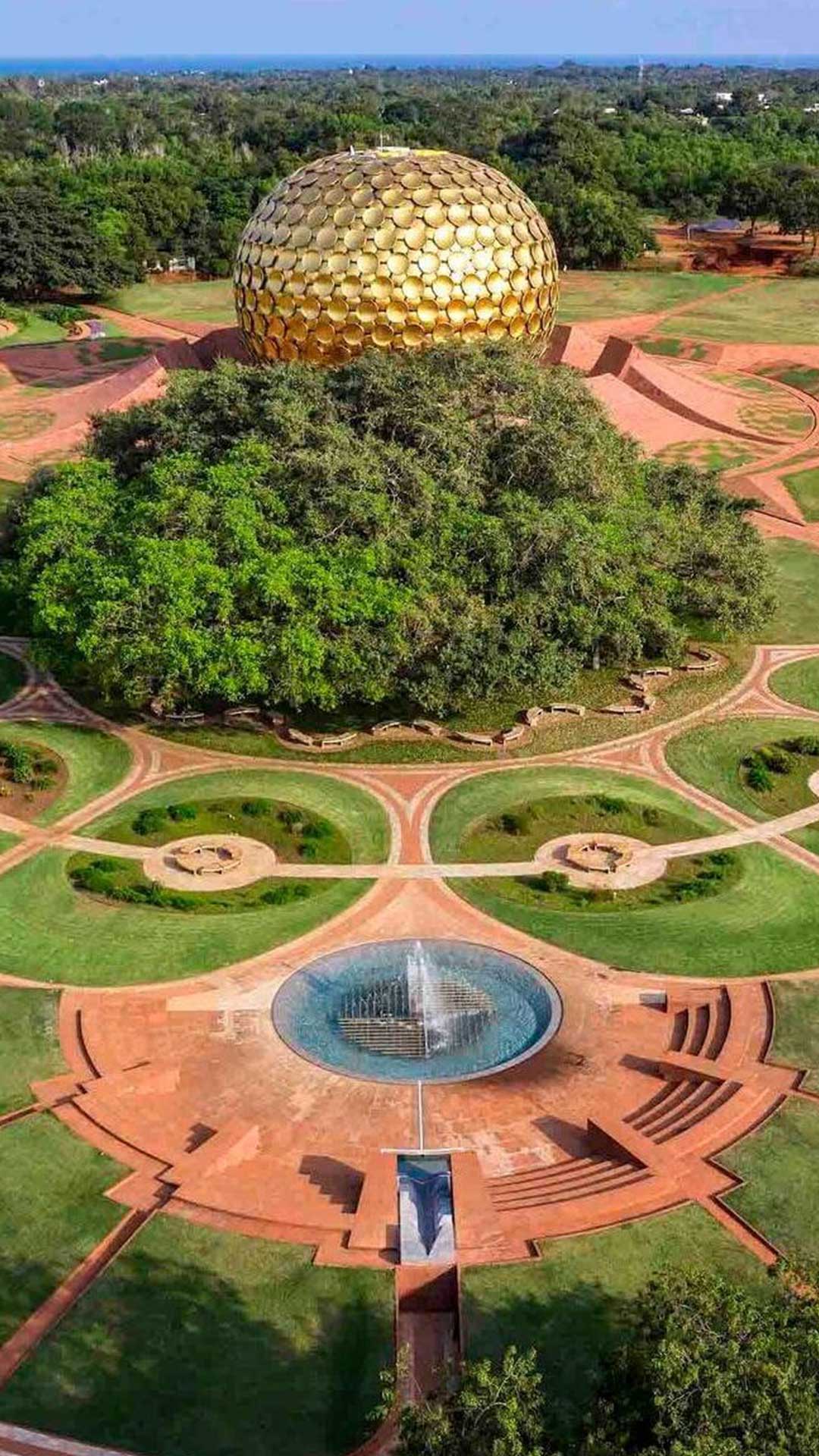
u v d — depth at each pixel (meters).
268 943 42.44
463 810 50.00
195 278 148.12
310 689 48.62
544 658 51.00
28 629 64.62
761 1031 37.94
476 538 52.22
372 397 59.72
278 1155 33.72
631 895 45.00
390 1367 27.27
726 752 54.41
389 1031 38.53
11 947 41.94
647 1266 29.67
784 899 44.75
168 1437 25.84
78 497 56.53
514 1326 27.97
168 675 48.56
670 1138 33.75
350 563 50.81
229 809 49.72
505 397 61.22
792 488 84.06
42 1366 27.33
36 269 128.50
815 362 110.00
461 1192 31.39
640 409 91.00
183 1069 36.88
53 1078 36.22
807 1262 24.86
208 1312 28.59
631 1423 21.38
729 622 57.47
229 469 54.16
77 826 48.84
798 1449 19.75
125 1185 32.25
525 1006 39.66
